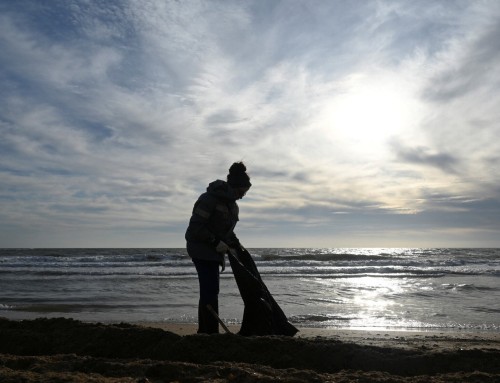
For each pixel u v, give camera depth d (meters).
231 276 15.77
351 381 3.11
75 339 4.32
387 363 3.68
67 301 10.01
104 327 4.46
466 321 7.67
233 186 4.66
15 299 10.33
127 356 4.08
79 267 23.20
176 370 3.19
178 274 17.88
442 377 3.23
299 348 3.88
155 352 4.01
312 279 15.23
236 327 6.85
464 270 19.94
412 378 3.24
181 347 3.96
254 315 4.62
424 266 25.23
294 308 8.96
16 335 4.42
